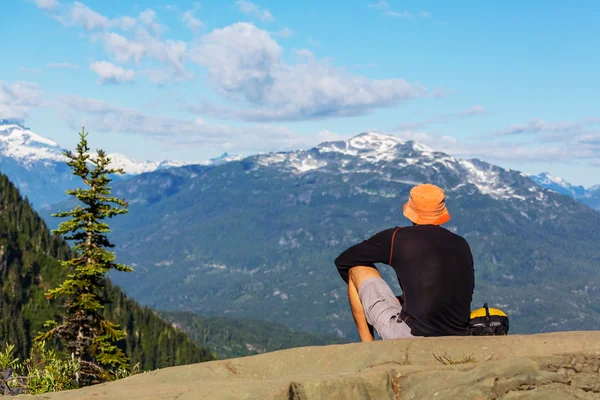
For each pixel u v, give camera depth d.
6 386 5.84
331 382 3.90
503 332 5.67
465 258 5.97
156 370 5.65
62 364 6.27
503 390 3.75
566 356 3.98
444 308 5.71
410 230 6.12
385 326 5.94
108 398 4.03
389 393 3.99
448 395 3.81
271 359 5.62
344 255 6.36
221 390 3.90
